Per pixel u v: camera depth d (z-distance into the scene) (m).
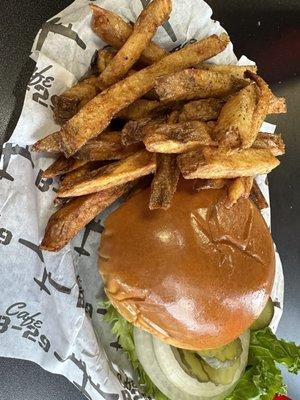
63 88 0.21
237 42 0.27
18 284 0.21
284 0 0.28
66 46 0.21
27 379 0.23
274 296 0.27
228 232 0.20
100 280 0.23
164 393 0.23
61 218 0.20
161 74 0.20
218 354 0.23
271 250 0.22
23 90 0.22
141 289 0.20
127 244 0.20
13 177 0.20
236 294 0.20
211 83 0.20
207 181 0.20
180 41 0.23
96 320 0.23
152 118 0.20
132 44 0.20
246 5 0.27
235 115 0.18
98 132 0.19
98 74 0.21
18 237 0.21
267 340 0.25
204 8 0.23
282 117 0.29
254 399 0.24
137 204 0.21
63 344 0.21
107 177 0.19
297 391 0.32
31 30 0.22
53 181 0.21
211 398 0.24
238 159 0.19
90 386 0.22
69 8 0.21
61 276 0.21
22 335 0.22
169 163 0.19
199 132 0.18
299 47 0.29
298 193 0.30
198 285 0.20
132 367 0.24
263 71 0.28
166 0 0.20
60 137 0.19
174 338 0.21
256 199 0.23
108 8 0.22
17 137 0.20
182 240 0.20
